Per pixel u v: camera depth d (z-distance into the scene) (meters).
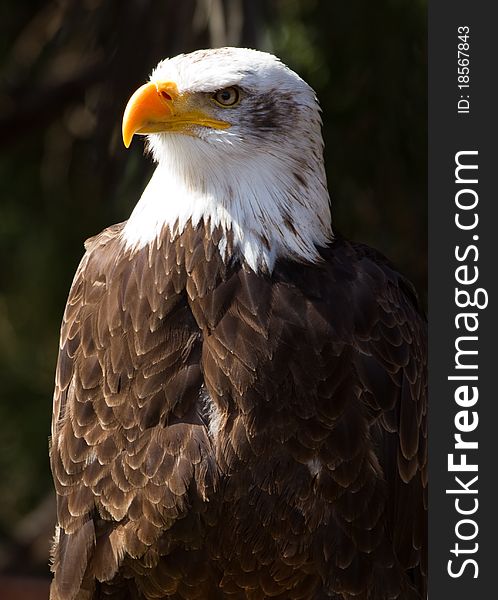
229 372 8.48
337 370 8.59
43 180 17.52
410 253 14.12
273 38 12.86
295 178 8.78
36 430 17.95
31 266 17.55
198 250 8.62
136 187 13.13
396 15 13.85
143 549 8.77
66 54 17.06
